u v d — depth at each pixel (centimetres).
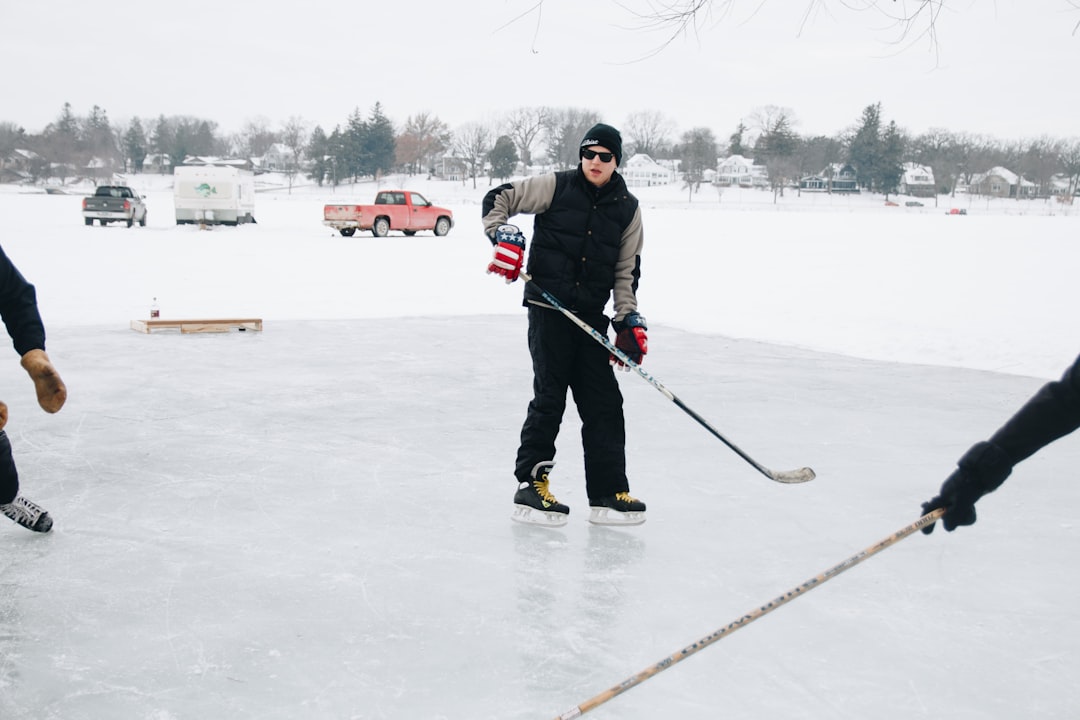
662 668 245
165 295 1290
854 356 916
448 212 3094
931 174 12938
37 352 338
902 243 2759
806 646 305
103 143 14100
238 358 822
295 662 287
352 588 345
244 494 455
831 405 681
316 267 1770
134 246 2145
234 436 562
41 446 531
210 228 3073
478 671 283
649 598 341
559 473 503
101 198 2856
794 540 406
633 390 724
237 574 356
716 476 500
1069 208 11988
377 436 570
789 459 535
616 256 411
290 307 1215
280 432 573
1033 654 302
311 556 377
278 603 331
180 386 698
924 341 998
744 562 379
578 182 405
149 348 859
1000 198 13225
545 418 415
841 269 1888
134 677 276
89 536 394
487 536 404
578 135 13050
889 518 437
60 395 339
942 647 306
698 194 12644
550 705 264
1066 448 578
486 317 1148
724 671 287
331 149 12394
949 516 201
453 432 582
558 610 329
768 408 668
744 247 2591
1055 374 838
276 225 3484
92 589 340
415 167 13650
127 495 449
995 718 262
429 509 439
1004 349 955
